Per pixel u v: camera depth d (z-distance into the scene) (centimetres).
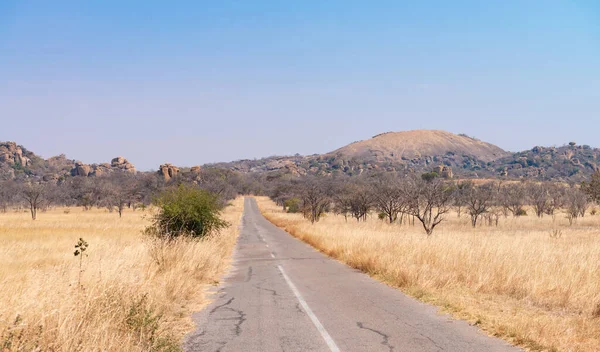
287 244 2620
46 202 8575
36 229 3481
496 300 905
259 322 771
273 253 2106
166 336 624
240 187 16388
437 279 1079
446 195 3142
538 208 6197
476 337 651
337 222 4566
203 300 985
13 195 8975
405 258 1348
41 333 496
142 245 1477
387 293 1032
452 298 921
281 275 1374
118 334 579
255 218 6500
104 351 508
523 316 754
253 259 1859
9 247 1973
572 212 5197
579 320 715
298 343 638
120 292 716
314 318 790
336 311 845
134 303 695
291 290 1096
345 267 1552
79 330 536
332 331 698
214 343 646
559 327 666
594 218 5503
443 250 1416
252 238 3122
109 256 1141
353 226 3638
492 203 6112
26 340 479
